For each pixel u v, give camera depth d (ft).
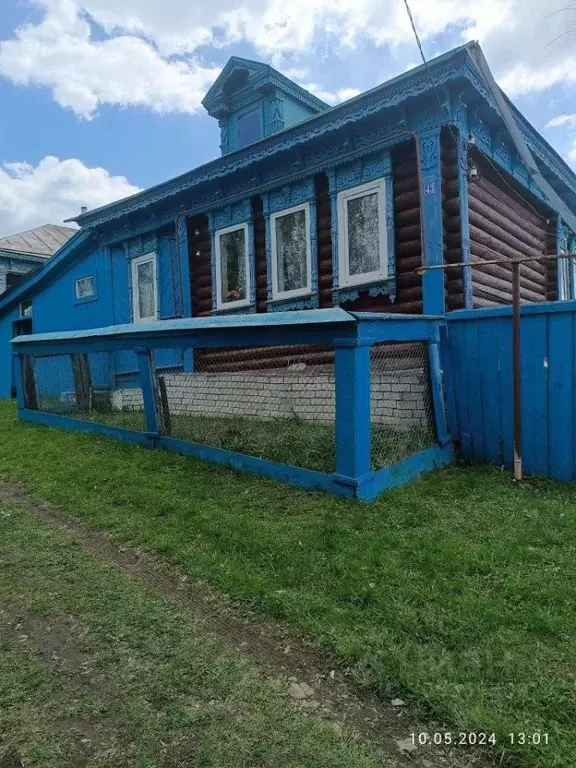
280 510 13.19
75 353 24.48
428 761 5.85
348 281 22.61
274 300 25.59
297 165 24.12
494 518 12.34
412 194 20.99
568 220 20.77
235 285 27.86
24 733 6.35
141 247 33.30
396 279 21.27
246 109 37.83
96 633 8.41
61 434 23.50
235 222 27.48
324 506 13.19
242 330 16.47
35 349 27.04
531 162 20.10
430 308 19.79
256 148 24.50
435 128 19.61
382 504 13.15
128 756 5.98
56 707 6.79
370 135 21.57
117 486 15.67
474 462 17.17
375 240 21.86
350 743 6.09
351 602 8.90
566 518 12.21
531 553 10.41
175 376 24.91
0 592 9.87
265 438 18.06
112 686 7.16
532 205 29.35
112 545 11.97
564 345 15.25
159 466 17.35
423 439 16.99
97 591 9.76
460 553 10.42
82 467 17.84
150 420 20.27
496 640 7.72
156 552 11.31
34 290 43.86
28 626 8.73
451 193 20.36
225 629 8.49
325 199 23.86
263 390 21.63
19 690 7.11
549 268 31.71
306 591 9.30
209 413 23.34
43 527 13.11
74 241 37.76
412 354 17.65
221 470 16.58
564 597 8.76
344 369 13.88
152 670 7.46
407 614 8.41
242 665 7.52
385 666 7.24
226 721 6.46
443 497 13.79
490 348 16.76
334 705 6.73
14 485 16.88
